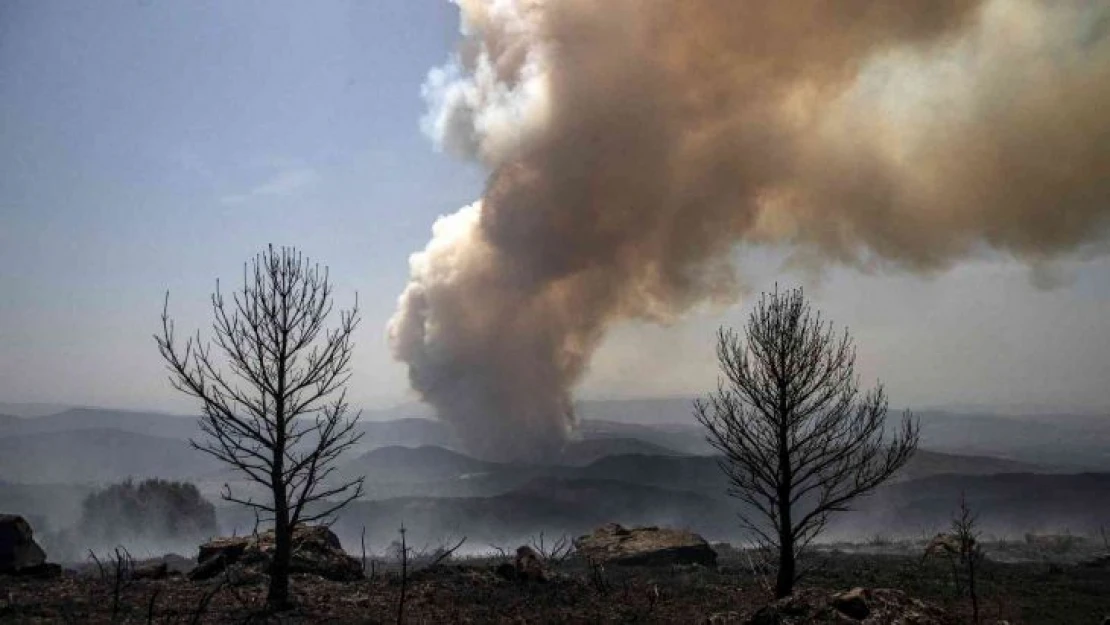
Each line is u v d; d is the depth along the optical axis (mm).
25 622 15602
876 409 16859
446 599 20094
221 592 19203
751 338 17688
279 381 17594
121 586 20047
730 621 17438
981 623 17562
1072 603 21625
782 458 17234
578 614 18938
